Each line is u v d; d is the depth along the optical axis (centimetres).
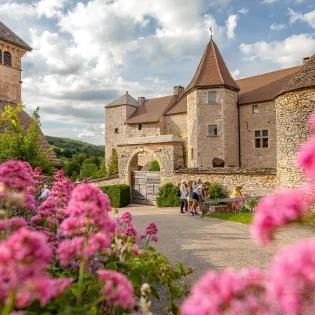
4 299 138
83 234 224
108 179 1908
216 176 1527
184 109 2970
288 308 105
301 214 111
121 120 3462
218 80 2366
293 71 2570
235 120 2447
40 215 316
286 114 1291
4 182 232
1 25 2708
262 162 2353
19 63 2766
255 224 117
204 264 572
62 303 202
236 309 116
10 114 1111
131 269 275
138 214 1280
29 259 126
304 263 98
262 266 552
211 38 2627
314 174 112
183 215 1235
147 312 221
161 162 1669
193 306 119
